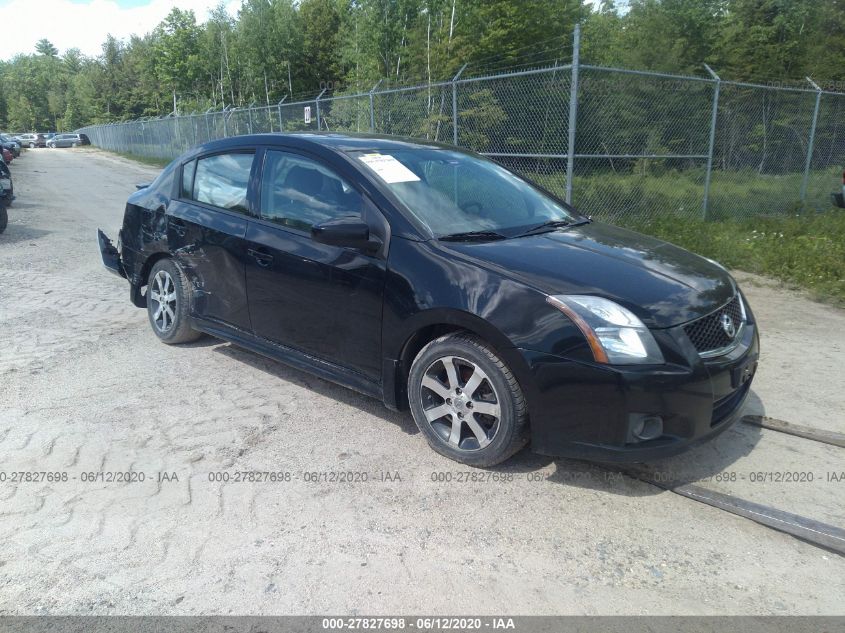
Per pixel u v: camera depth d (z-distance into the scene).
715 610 2.39
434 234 3.50
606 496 3.12
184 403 4.14
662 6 24.61
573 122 8.92
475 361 3.20
